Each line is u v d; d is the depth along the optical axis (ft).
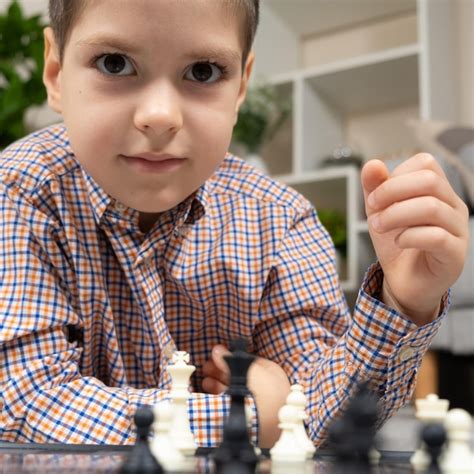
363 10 10.58
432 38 9.30
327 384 2.62
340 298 3.22
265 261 3.10
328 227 9.57
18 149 3.03
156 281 2.98
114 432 2.36
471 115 9.85
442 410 2.04
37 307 2.66
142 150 2.49
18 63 7.87
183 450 1.80
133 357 3.08
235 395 1.41
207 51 2.42
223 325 3.16
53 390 2.48
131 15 2.32
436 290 2.32
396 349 2.41
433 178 2.16
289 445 1.74
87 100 2.50
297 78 10.14
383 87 10.17
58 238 2.86
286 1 10.66
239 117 9.59
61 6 2.71
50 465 1.45
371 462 1.41
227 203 3.26
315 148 10.32
